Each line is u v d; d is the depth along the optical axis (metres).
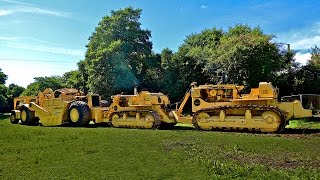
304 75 26.72
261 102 15.31
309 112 14.66
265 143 11.02
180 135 13.52
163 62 39.16
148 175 7.36
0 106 53.69
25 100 24.38
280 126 14.48
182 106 17.67
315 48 28.19
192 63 32.91
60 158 9.30
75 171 7.84
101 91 36.44
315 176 6.87
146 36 40.19
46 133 15.59
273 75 26.36
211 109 16.00
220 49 29.39
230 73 26.55
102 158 9.15
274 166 7.89
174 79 34.22
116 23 39.00
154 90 37.12
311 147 10.19
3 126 20.95
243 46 25.94
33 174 7.66
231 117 15.62
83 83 47.69
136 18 39.75
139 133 14.49
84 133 15.00
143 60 38.81
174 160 8.70
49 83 55.66
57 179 7.22
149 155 9.38
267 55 25.84
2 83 58.59
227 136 13.04
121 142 11.78
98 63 36.66
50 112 21.28
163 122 18.11
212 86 16.53
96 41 40.06
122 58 36.91
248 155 9.13
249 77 25.77
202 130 16.17
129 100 18.73
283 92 27.02
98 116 19.89
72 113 20.34
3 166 8.47
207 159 8.61
